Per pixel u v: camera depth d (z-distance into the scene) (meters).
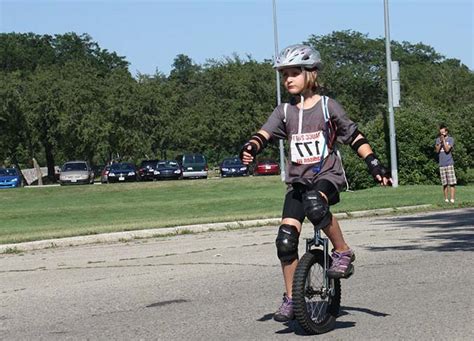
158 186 51.94
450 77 103.69
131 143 85.88
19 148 87.00
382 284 10.79
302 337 7.86
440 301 9.47
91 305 10.18
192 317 9.10
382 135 41.00
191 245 17.09
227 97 94.00
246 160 7.54
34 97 82.69
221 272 12.62
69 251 17.08
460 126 46.22
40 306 10.26
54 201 43.62
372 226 19.98
